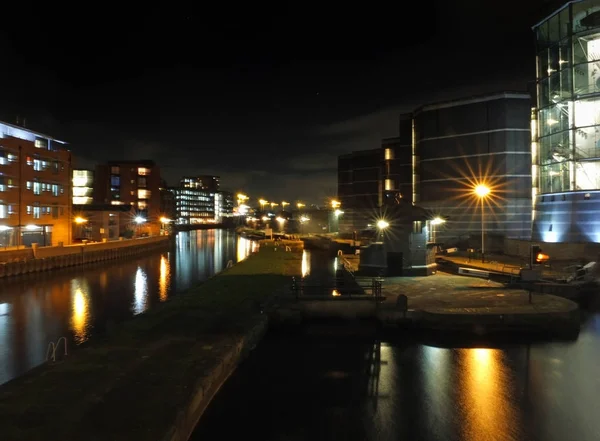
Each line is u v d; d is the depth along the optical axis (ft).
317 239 237.45
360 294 73.97
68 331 86.84
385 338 59.67
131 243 247.50
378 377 46.24
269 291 88.58
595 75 144.36
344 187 318.45
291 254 187.83
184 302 76.84
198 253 274.36
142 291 136.46
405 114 225.97
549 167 158.92
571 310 61.36
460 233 194.18
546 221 157.17
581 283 80.59
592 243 123.75
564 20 149.38
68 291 136.26
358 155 305.73
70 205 228.43
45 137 220.23
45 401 32.58
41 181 204.95
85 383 36.52
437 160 202.49
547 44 158.61
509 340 58.39
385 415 37.47
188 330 56.03
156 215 400.47
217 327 57.62
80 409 31.17
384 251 96.89
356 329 63.87
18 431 27.68
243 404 39.37
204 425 35.19
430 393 42.09
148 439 26.71
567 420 36.63
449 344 57.00
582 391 42.37
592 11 143.02
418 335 60.64
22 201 191.83
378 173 295.07
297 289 73.56
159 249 291.58
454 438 33.76
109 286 146.41
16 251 163.12
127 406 31.78
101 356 44.42
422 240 96.22
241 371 47.98
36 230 201.87
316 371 48.11
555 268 108.27
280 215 533.96
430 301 68.39
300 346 57.11
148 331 55.52
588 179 145.28
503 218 185.57
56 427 28.30
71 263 191.11
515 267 108.17
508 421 36.47
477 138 192.34
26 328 89.25
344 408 38.83
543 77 161.38
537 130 169.17
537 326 59.93
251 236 419.13
